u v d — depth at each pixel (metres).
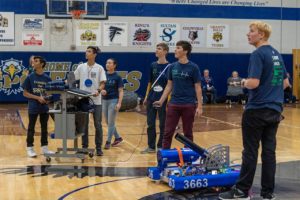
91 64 8.66
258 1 21.95
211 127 13.09
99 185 6.43
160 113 9.01
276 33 22.25
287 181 6.59
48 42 20.25
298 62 22.30
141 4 20.95
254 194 5.85
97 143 8.71
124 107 11.19
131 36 20.94
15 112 16.61
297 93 22.20
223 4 21.66
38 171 7.30
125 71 20.97
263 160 5.48
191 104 7.14
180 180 5.95
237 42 21.91
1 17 19.84
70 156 7.93
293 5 22.25
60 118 7.89
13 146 9.62
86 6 19.36
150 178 6.67
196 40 21.56
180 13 21.31
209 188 6.22
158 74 8.90
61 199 5.70
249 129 5.35
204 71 20.91
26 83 8.16
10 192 6.02
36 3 20.06
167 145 7.26
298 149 9.47
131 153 9.00
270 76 5.31
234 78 20.83
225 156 6.41
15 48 20.02
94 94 8.22
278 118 5.40
